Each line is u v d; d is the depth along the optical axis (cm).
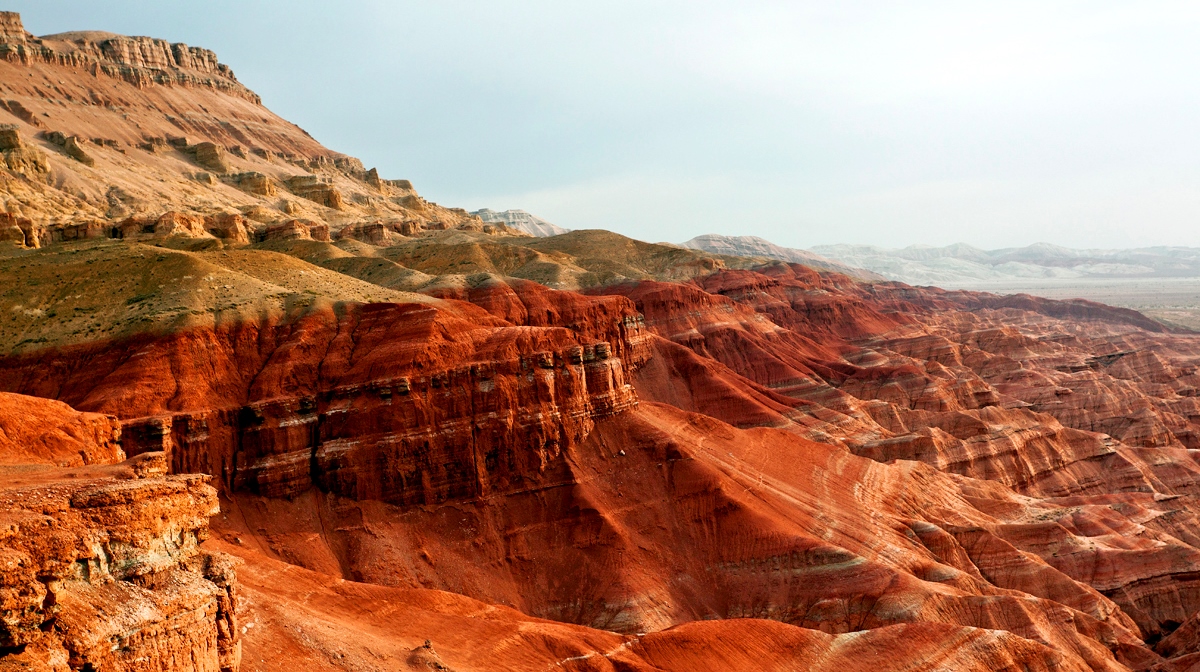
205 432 10106
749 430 13300
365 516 10244
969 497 13925
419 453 10612
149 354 10481
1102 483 17050
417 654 6525
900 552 10912
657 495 11200
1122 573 11981
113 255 13450
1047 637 9325
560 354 11725
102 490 4222
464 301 15100
